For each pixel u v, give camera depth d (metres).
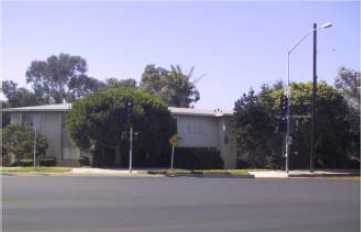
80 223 14.16
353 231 13.43
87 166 51.75
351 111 55.50
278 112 51.38
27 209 17.05
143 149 51.50
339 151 53.62
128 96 50.09
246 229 13.48
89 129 49.19
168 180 34.56
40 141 52.66
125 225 13.91
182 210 17.34
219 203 19.77
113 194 22.92
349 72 71.00
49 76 97.19
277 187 28.59
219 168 55.31
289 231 13.26
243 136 52.81
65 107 55.91
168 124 51.59
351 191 26.22
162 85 88.94
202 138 57.94
